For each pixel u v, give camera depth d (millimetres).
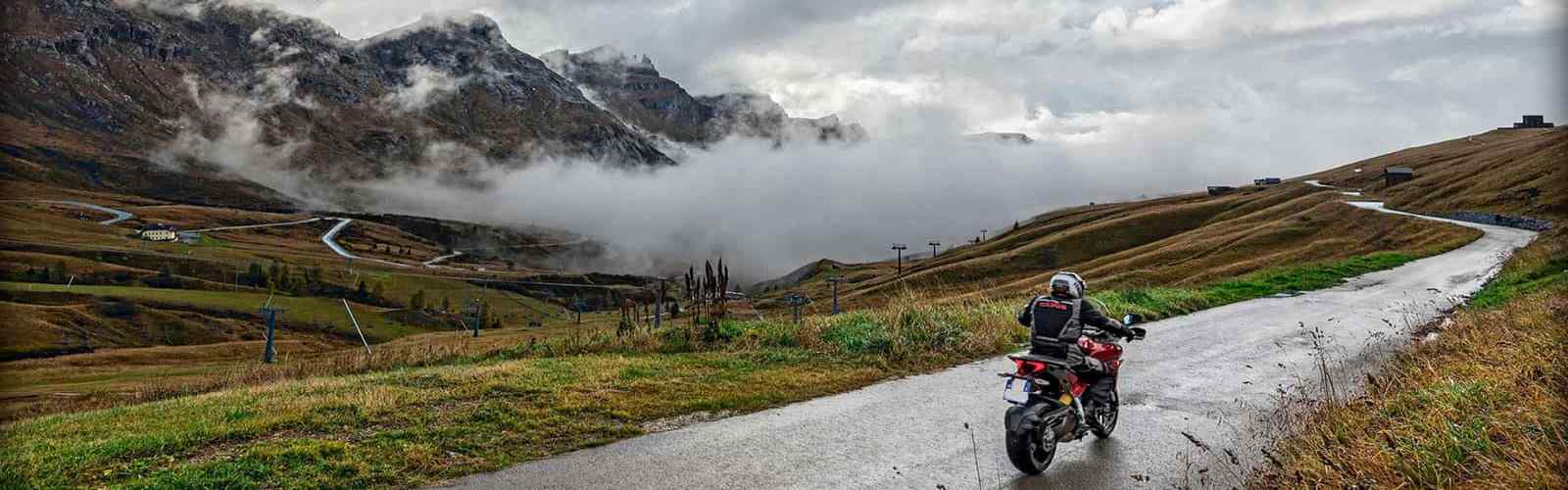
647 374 11359
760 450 7816
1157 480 6816
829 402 9938
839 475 7027
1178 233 140000
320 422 8656
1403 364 10586
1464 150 193125
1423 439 6234
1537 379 7254
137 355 108562
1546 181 90938
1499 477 5289
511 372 11367
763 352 13281
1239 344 14398
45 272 154875
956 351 13516
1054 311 7469
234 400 10273
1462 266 36562
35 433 8680
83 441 8164
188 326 130250
